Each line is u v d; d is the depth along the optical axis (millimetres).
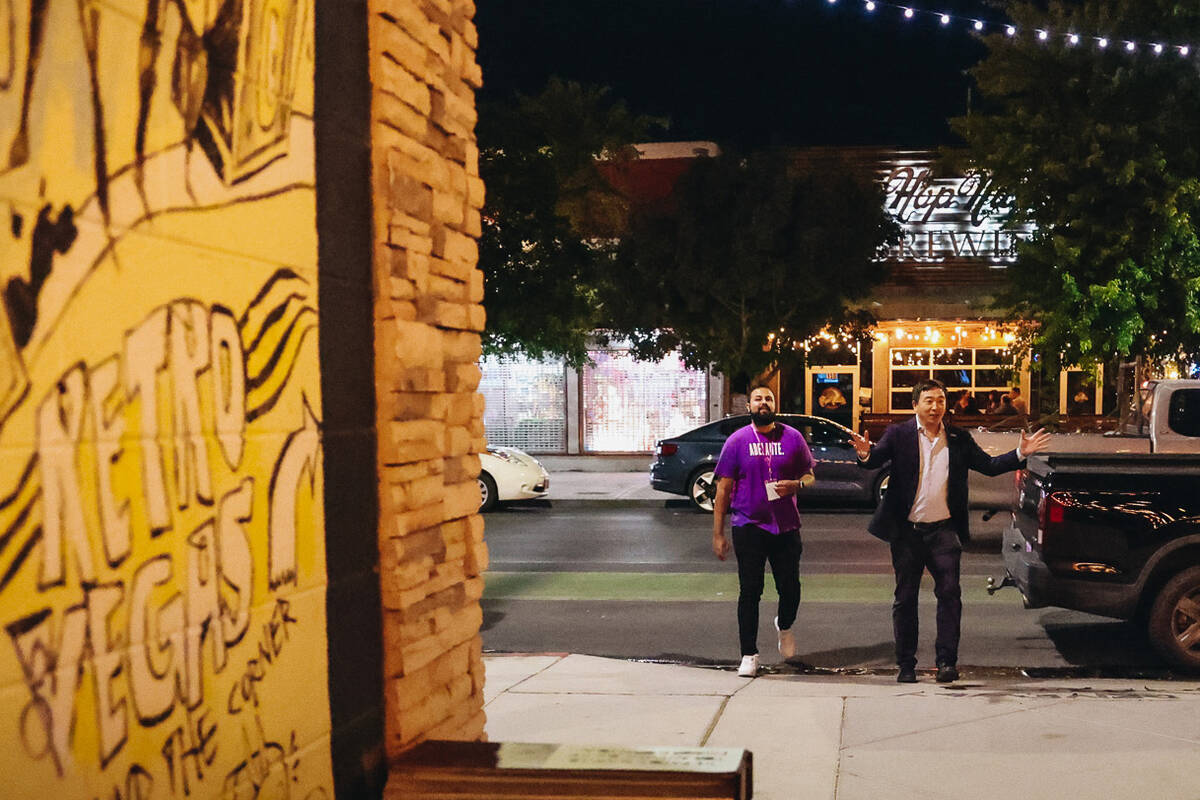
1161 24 17906
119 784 2062
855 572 11742
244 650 2471
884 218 20859
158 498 2176
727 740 5531
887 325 24500
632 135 23484
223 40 2428
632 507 18484
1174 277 18172
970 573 11648
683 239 20000
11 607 1813
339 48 2980
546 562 12742
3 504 1792
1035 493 8086
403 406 3256
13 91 1812
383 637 3182
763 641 8664
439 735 3469
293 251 2719
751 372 20719
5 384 1795
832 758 5168
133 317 2111
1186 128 17828
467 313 3785
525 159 20016
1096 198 18188
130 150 2107
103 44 2033
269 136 2615
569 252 20469
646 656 8336
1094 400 24219
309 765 2750
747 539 7457
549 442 25719
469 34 3869
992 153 19359
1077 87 18469
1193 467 7789
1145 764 5000
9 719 1810
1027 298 19406
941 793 4648
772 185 19828
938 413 7035
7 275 1800
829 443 16844
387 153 3170
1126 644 8461
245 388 2492
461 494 3682
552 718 6074
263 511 2559
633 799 3074
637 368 25359
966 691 6664
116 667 2057
